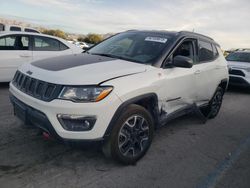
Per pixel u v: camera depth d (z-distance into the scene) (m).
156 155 3.82
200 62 4.85
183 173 3.41
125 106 3.12
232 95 9.39
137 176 3.22
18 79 3.53
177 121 5.49
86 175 3.14
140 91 3.27
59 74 3.02
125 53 4.07
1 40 6.89
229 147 4.41
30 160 3.35
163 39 4.21
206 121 5.70
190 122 5.51
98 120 2.91
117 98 3.01
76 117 2.85
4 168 3.12
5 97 6.21
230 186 3.23
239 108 7.32
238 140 4.77
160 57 3.81
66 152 3.62
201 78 4.75
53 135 2.94
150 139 3.63
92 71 3.11
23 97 3.17
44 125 2.96
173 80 3.88
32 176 3.02
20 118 3.36
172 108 4.12
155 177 3.24
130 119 3.28
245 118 6.30
